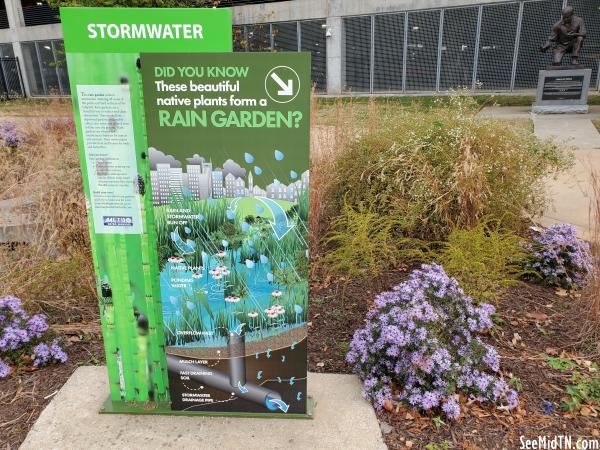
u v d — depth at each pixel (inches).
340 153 199.8
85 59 81.0
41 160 222.4
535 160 205.8
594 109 598.2
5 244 174.2
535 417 100.0
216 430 97.2
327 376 113.9
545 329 130.6
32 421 100.8
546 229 164.6
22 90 1155.3
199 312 93.1
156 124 82.9
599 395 104.4
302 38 907.4
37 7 1101.7
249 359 96.0
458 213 169.8
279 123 82.4
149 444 93.9
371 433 96.3
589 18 730.2
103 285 94.0
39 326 119.7
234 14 898.1
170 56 79.6
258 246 89.1
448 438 94.9
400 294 110.7
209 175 85.4
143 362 99.5
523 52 773.9
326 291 153.7
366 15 855.7
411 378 101.0
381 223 162.1
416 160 177.0
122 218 89.4
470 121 195.8
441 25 811.4
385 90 887.1
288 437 95.3
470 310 110.5
